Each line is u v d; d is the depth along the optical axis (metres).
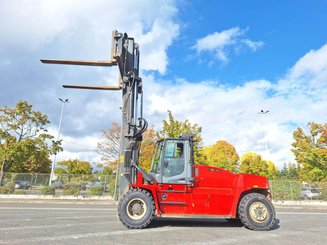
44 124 28.52
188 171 8.30
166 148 8.59
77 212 12.03
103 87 10.67
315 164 29.06
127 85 9.55
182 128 26.78
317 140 28.97
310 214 13.91
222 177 8.46
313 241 6.43
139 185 8.09
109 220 9.23
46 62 9.34
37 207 14.50
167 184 8.21
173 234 6.93
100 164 36.50
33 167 28.41
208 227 8.27
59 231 7.01
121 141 9.42
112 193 23.66
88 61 9.41
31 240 5.92
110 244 5.67
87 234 6.67
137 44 10.71
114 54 9.38
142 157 30.50
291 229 8.27
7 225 7.89
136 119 9.30
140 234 6.80
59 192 23.81
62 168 67.56
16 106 27.28
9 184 23.30
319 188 24.62
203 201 8.20
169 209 8.11
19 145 25.88
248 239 6.55
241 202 8.16
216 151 61.00
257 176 8.66
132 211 7.77
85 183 24.77
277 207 20.19
